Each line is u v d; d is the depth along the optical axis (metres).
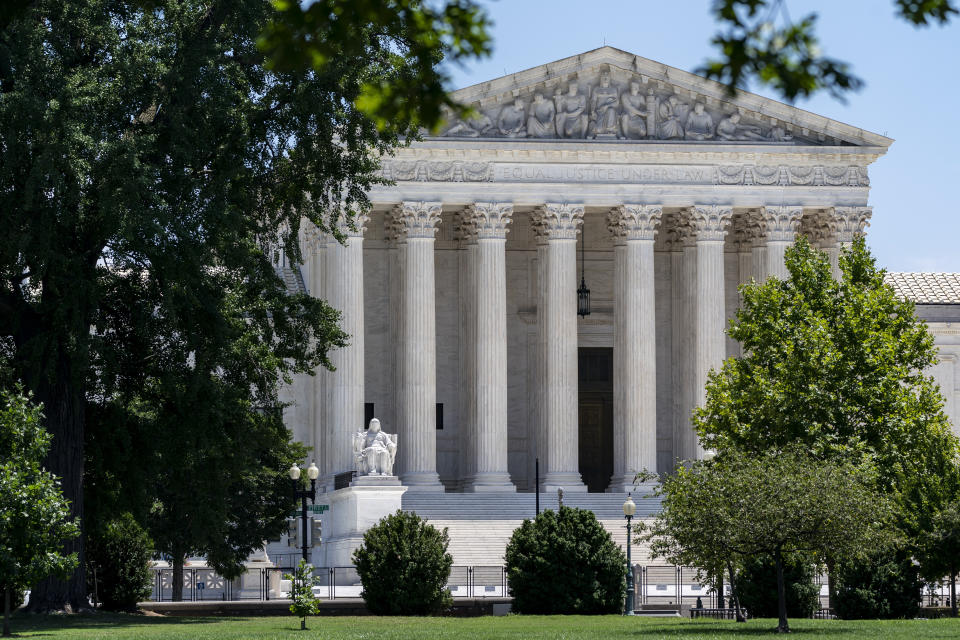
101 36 53.56
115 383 61.38
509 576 64.75
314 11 10.98
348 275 99.94
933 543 65.94
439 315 111.81
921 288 118.56
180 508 76.50
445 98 11.60
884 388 65.38
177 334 60.59
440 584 63.66
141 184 50.81
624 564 64.62
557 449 102.12
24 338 56.69
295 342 63.03
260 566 88.94
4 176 50.00
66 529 44.31
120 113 54.03
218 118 53.94
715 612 63.09
